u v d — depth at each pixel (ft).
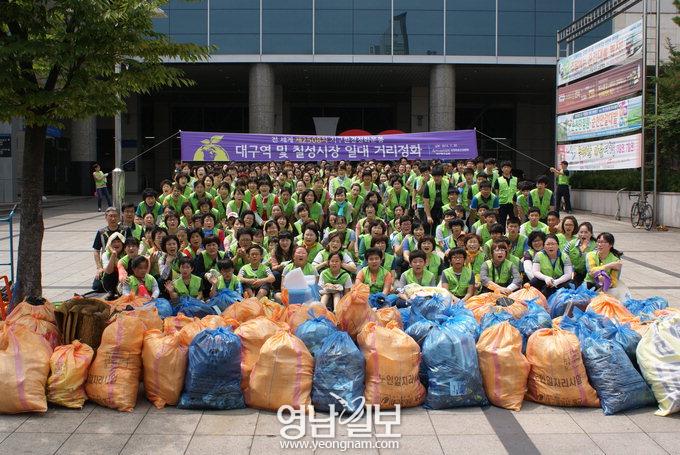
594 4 84.89
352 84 107.24
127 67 23.49
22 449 15.96
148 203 37.04
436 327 19.35
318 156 56.85
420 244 28.12
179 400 18.65
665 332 18.63
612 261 26.84
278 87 107.24
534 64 85.30
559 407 18.62
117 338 18.63
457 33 84.89
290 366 18.21
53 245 48.88
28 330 18.89
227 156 55.88
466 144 57.77
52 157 102.63
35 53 20.39
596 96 64.95
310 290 24.70
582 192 75.87
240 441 16.49
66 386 18.33
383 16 84.53
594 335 19.31
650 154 62.08
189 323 20.43
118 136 51.16
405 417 18.01
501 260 27.99
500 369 18.58
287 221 34.12
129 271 27.32
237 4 83.87
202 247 29.55
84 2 20.43
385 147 57.31
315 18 84.23
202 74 96.27
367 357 18.48
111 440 16.51
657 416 18.04
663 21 79.51
